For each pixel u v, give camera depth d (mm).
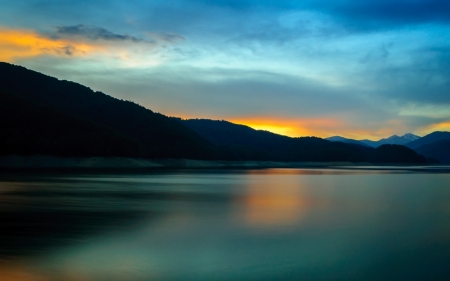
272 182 62125
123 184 52125
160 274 13094
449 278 13062
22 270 13359
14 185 47219
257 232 19984
